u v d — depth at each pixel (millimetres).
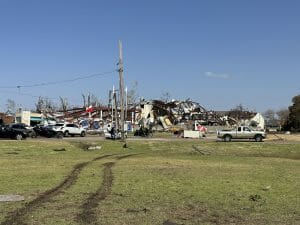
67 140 59344
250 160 39281
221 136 66312
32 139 61875
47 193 17266
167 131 101500
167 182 21391
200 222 12906
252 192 18781
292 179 23969
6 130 61625
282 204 16062
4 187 18766
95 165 30438
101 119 107188
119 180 21859
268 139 73250
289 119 126250
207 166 31016
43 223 12102
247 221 13219
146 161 35062
